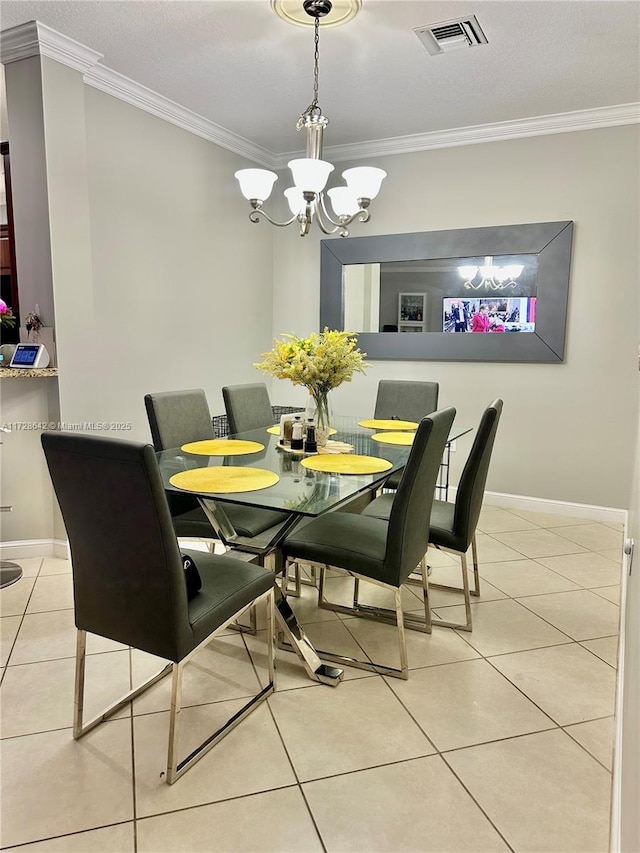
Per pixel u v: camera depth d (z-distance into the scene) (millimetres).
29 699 1963
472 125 3949
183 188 3879
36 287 2996
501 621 2545
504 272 4070
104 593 1649
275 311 4992
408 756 1710
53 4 2518
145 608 1582
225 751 1721
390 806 1526
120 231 3426
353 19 2602
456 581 2961
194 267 4039
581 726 1854
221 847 1401
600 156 3734
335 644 2350
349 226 4574
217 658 2244
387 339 4461
